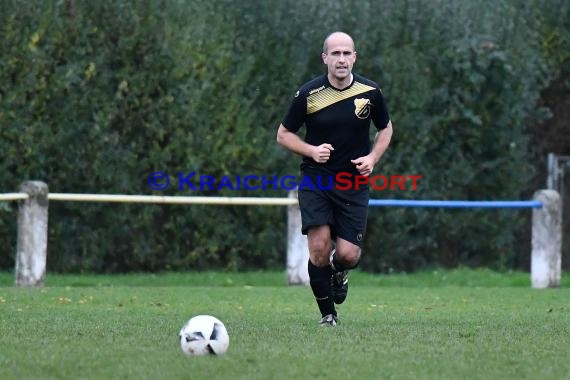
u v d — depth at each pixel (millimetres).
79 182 58438
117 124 58688
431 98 63344
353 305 43500
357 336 30812
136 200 52688
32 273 51250
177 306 42312
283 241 62469
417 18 63031
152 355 26469
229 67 60156
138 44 58312
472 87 63875
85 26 57375
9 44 56188
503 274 63656
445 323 35219
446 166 64500
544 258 55969
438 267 65500
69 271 59594
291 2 61531
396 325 34375
